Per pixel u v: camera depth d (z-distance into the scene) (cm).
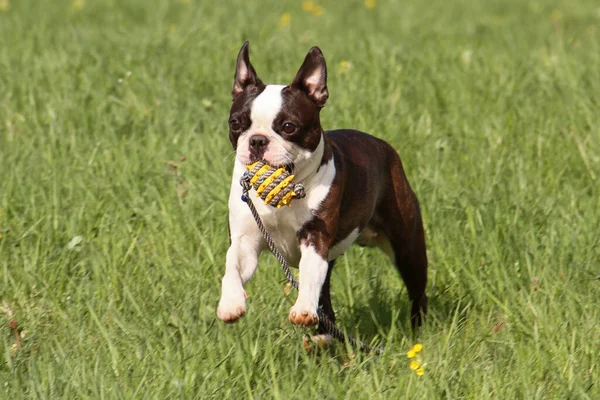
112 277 950
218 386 758
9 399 744
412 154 1239
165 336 814
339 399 748
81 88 1456
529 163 1208
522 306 909
